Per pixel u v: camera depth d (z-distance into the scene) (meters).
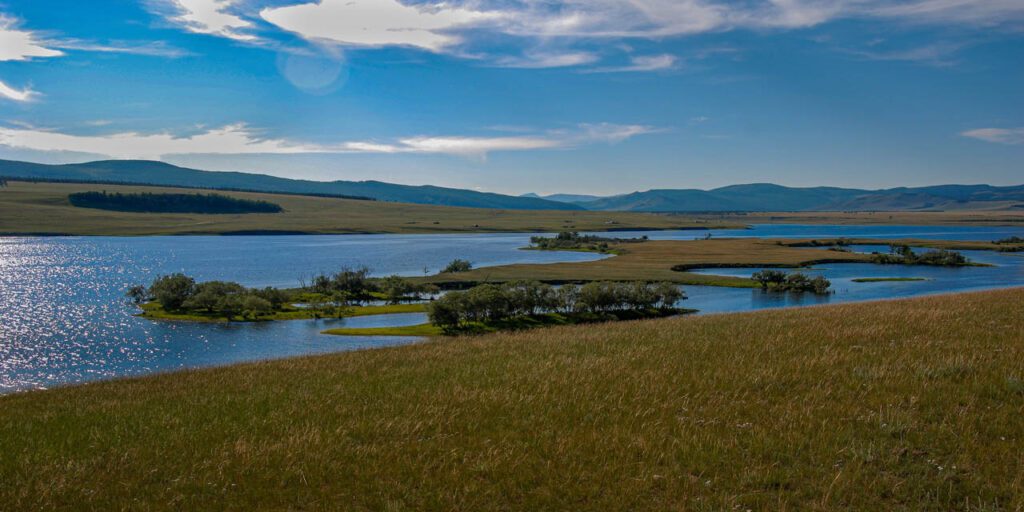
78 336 73.31
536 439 14.05
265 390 20.83
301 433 15.23
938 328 24.39
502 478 12.16
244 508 11.52
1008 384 15.24
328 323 81.94
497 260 177.25
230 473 13.00
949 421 13.52
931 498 10.65
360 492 11.87
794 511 10.48
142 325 80.38
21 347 67.62
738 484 11.35
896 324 26.09
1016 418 13.44
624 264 153.62
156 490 12.45
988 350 19.61
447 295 79.50
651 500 11.06
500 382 19.69
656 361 21.38
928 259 159.00
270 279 133.62
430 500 11.35
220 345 68.19
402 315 88.31
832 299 100.62
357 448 14.02
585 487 11.58
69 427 17.30
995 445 12.23
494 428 15.08
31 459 14.41
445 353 26.86
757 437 13.26
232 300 90.25
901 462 11.92
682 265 151.75
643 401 16.53
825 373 17.95
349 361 26.75
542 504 11.14
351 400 18.45
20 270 144.62
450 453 13.49
